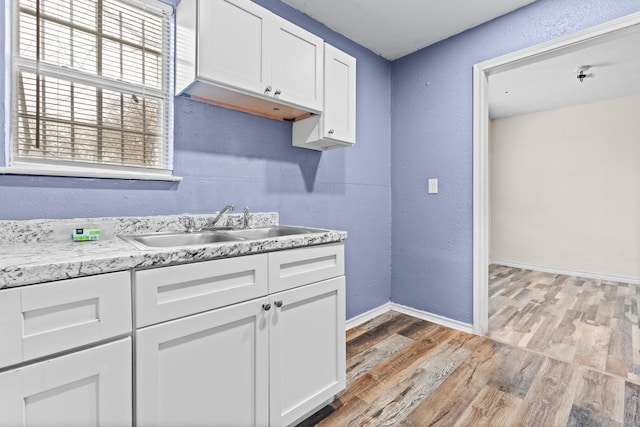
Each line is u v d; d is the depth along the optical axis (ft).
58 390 2.61
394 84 9.31
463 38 7.82
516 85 11.64
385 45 8.46
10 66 3.96
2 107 3.90
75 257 2.80
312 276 4.57
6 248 3.38
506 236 16.08
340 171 7.97
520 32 6.91
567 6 6.30
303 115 6.45
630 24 5.59
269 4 6.47
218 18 4.64
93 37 4.56
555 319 8.76
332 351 4.89
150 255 3.04
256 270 3.92
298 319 4.42
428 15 7.17
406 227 9.08
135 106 4.95
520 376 5.84
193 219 5.25
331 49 6.31
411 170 8.93
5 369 2.38
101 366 2.79
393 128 9.34
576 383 5.60
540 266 15.05
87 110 4.52
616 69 10.27
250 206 6.18
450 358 6.53
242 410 3.83
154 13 5.13
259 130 6.32
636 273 12.73
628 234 12.91
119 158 4.80
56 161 4.29
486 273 7.73
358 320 8.43
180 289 3.31
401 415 4.82
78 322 2.69
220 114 5.74
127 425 2.95
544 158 14.87
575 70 10.37
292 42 5.60
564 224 14.38
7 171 3.80
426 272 8.67
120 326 2.91
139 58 4.99
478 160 7.59
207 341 3.52
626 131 12.87
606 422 4.60
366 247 8.70
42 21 4.17
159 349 3.16
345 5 6.81
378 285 9.08
